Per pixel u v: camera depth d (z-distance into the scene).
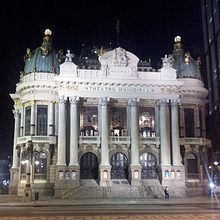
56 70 72.44
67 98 68.19
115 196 62.44
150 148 71.00
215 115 104.94
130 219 26.77
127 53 71.19
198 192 68.31
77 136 67.75
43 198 61.12
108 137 68.81
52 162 68.31
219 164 87.56
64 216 29.39
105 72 69.50
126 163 70.12
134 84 69.69
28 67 73.44
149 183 67.94
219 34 121.44
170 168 68.69
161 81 70.31
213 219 26.17
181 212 32.16
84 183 66.56
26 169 66.12
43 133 69.88
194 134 74.94
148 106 73.06
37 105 70.44
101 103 69.12
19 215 30.81
